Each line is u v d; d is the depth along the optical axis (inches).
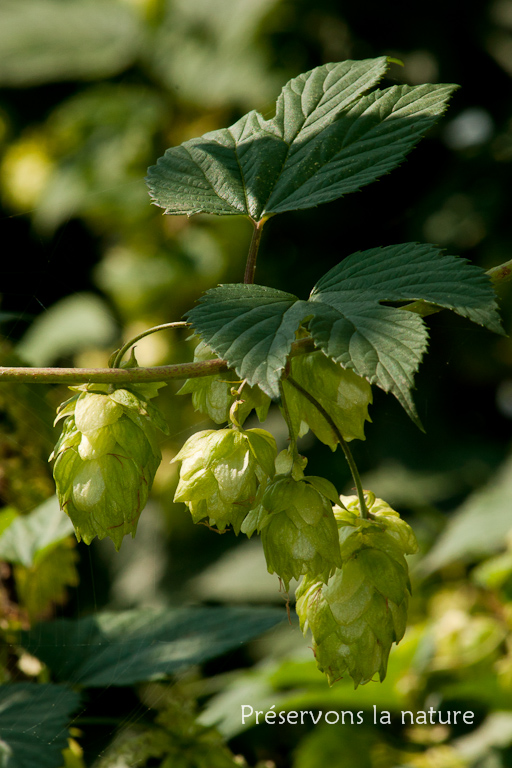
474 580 46.8
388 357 31.4
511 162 64.9
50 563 39.0
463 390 69.0
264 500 32.6
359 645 32.4
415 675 43.2
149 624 38.6
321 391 33.2
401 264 32.2
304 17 68.2
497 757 41.1
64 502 32.5
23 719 36.0
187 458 32.5
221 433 32.6
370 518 33.0
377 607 32.5
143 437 32.5
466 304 31.7
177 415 63.3
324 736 44.4
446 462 65.5
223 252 68.7
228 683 48.4
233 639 37.9
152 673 37.5
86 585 66.0
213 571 63.4
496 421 68.8
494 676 41.8
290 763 48.7
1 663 38.1
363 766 43.1
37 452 40.0
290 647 55.8
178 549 65.6
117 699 45.6
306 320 33.0
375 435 68.1
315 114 34.2
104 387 32.7
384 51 67.3
